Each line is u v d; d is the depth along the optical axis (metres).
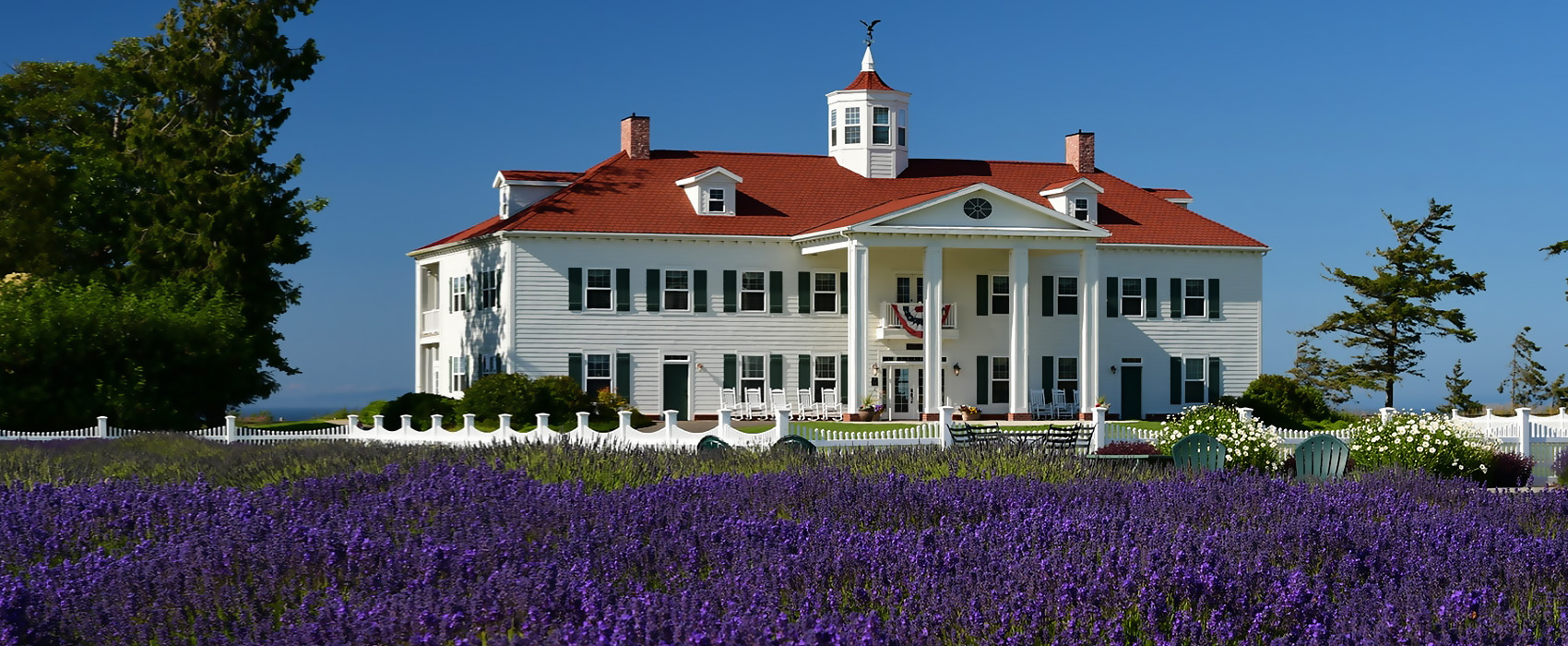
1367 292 64.69
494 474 15.16
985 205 48.62
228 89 51.25
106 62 61.53
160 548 10.51
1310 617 9.00
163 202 49.50
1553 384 70.31
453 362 53.19
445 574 9.74
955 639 8.62
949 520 12.97
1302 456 22.00
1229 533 11.48
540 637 7.97
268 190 49.84
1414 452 25.78
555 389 44.72
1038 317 52.94
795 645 7.84
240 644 8.32
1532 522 14.12
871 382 51.12
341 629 8.26
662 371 49.34
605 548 10.77
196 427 43.38
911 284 51.91
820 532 11.48
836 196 53.34
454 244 52.62
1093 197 53.22
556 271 48.59
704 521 11.96
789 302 50.56
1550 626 9.20
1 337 40.44
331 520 12.09
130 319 42.19
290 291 52.56
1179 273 53.78
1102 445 30.34
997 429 29.89
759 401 50.06
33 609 8.58
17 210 54.62
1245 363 54.31
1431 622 8.65
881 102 55.03
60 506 13.06
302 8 51.88
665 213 50.25
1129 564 9.57
